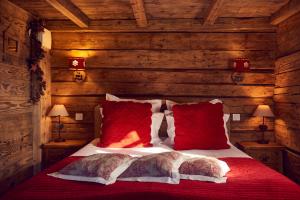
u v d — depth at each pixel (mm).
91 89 3590
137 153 2602
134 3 2539
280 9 2990
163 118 3221
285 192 1610
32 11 3127
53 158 3344
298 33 2902
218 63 3533
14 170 2826
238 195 1563
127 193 1561
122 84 3580
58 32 3594
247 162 2271
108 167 1827
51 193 1585
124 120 2881
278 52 3428
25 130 3047
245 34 3525
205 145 2748
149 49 3564
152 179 1805
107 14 3234
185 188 1671
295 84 2959
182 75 3547
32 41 3145
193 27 3326
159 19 3346
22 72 2957
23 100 2977
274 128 3529
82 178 1790
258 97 3537
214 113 2875
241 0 2754
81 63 3477
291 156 3098
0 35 2525
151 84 3562
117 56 3580
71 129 3619
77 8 2994
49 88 3576
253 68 3527
